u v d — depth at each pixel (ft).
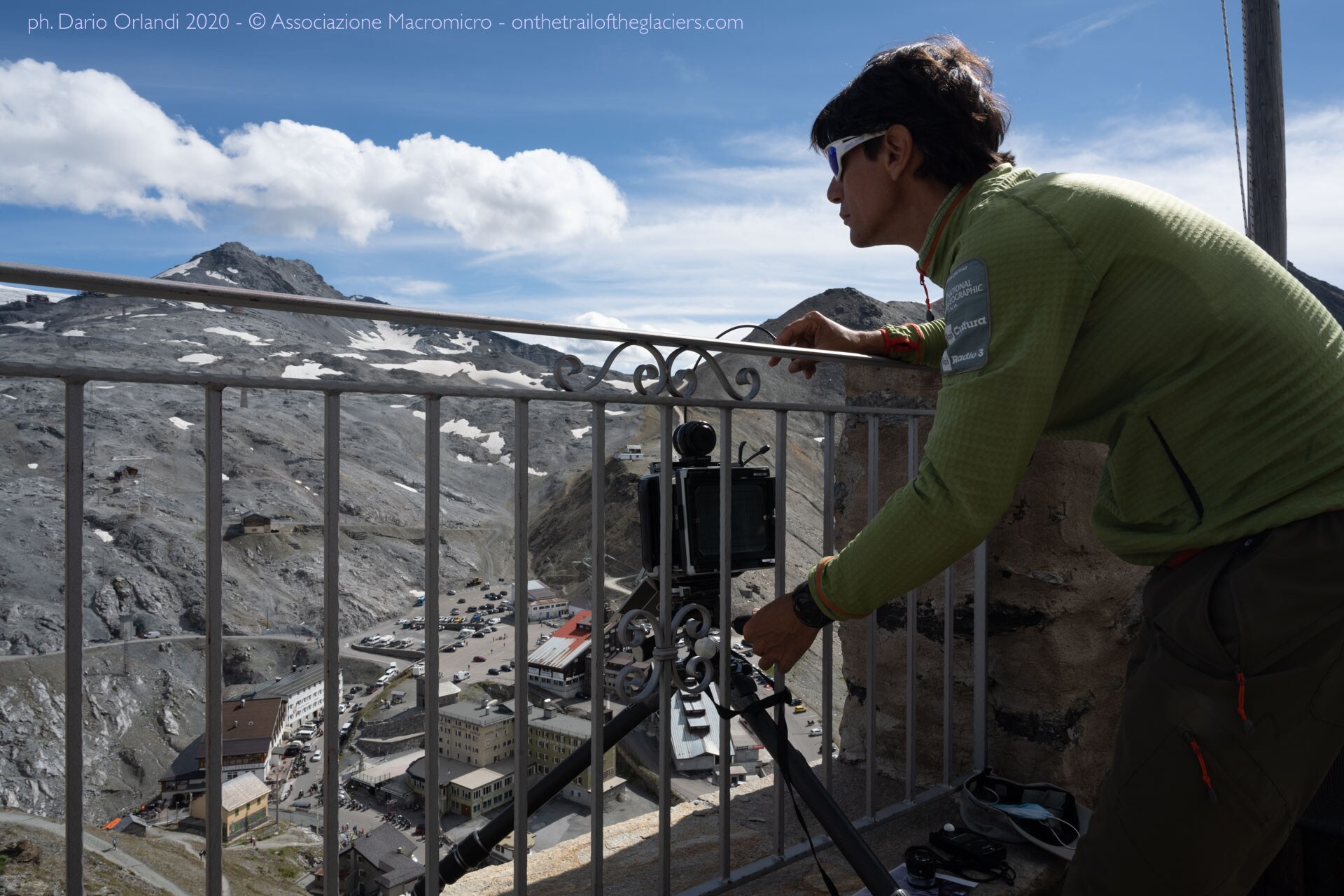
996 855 5.66
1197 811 3.17
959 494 3.23
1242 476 3.13
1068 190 3.30
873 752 6.48
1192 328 3.13
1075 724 7.11
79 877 2.81
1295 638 2.95
